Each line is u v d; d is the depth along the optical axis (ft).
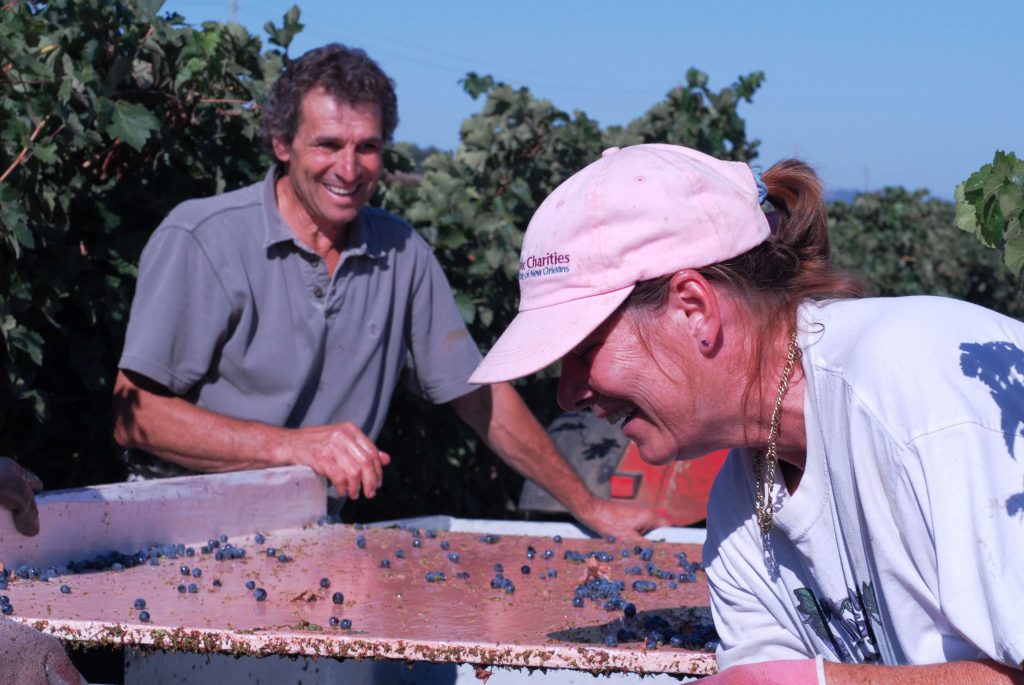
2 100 13.23
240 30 17.40
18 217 12.63
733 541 6.77
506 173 20.12
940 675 4.99
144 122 14.38
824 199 6.30
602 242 5.91
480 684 9.40
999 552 4.76
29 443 14.70
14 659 5.70
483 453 21.02
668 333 5.92
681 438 6.11
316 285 13.58
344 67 13.32
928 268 39.86
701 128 22.61
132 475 13.84
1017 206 5.92
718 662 6.54
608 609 7.80
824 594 6.14
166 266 13.17
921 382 5.06
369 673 8.96
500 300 20.03
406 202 19.72
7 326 13.10
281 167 13.99
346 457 11.86
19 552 8.53
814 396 5.60
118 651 11.84
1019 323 5.47
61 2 14.06
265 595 7.87
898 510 5.11
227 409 13.43
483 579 8.84
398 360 14.40
